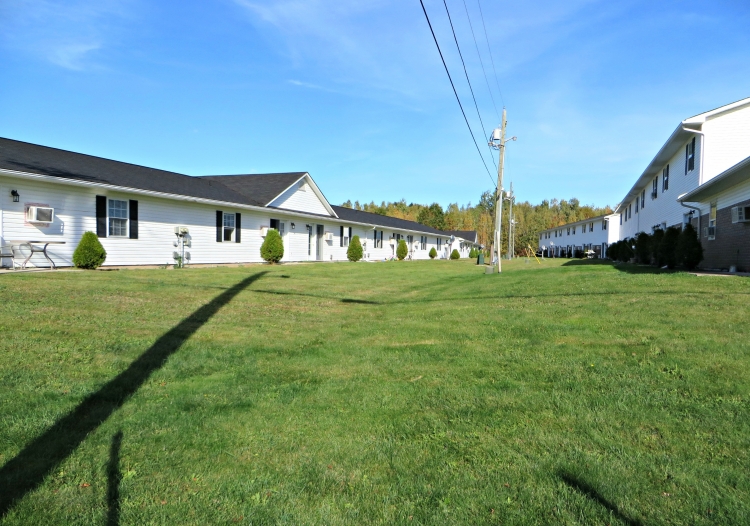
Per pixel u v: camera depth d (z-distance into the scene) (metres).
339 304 8.96
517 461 2.76
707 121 13.59
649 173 20.45
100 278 10.07
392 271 17.91
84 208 13.02
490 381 4.18
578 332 5.68
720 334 5.06
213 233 17.41
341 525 2.23
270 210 19.69
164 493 2.50
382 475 2.67
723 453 2.75
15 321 5.80
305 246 23.09
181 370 4.59
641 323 5.83
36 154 13.41
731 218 12.41
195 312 7.20
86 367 4.47
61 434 3.16
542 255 62.03
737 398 3.48
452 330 6.30
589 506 2.30
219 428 3.31
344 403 3.78
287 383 4.30
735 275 10.39
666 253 14.36
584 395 3.72
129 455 2.90
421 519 2.25
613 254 27.05
